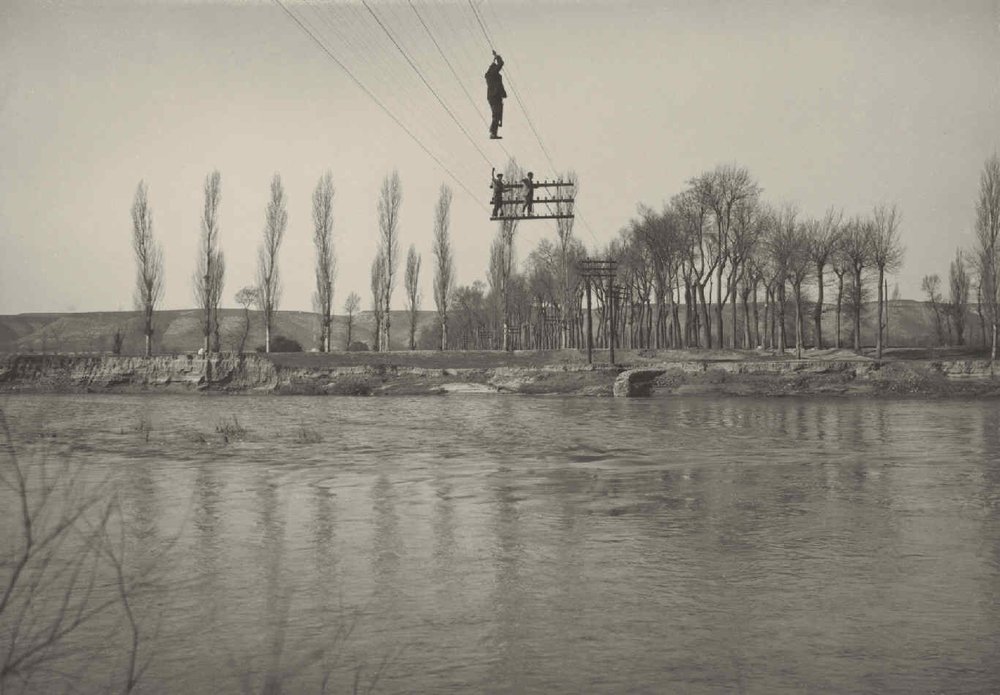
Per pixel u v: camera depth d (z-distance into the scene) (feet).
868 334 569.23
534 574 46.39
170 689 29.71
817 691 30.04
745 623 37.73
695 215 299.58
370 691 29.35
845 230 287.28
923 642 35.17
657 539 55.26
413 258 354.74
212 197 300.20
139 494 73.00
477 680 30.96
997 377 240.12
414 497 72.64
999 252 245.04
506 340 330.54
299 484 79.97
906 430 137.49
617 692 29.84
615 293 304.50
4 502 62.69
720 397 244.01
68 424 148.15
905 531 57.82
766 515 63.87
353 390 275.39
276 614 38.86
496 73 76.38
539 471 89.66
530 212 109.09
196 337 584.81
